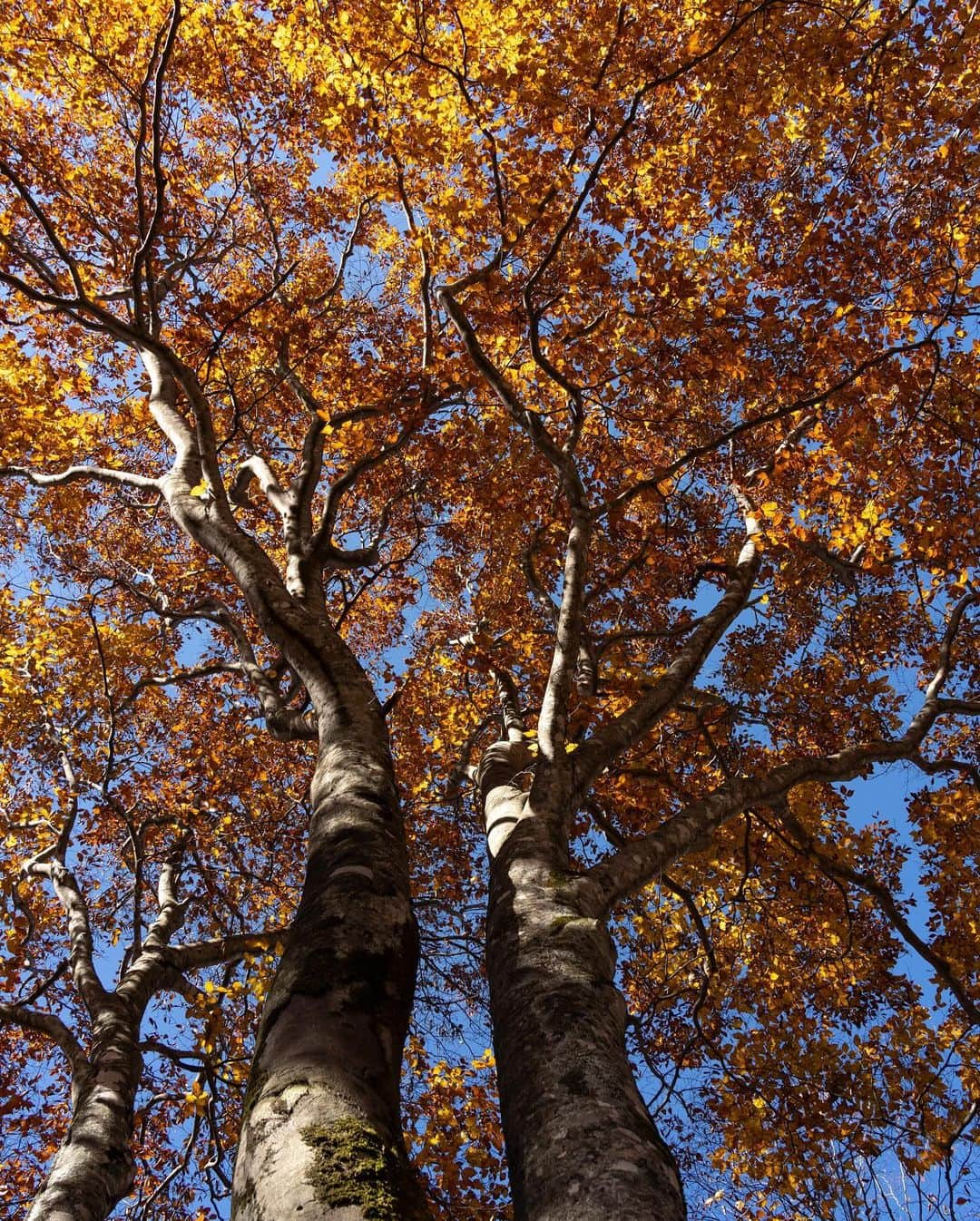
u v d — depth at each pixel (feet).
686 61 26.07
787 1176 30.94
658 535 35.42
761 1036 34.94
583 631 29.22
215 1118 28.19
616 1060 10.87
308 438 28.63
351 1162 8.11
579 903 14.42
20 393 33.53
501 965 13.30
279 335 35.24
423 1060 34.30
